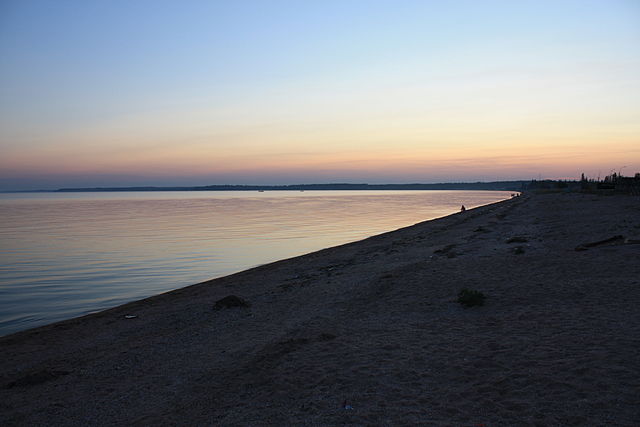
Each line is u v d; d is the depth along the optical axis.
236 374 7.59
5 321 14.44
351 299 12.83
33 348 11.05
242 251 31.41
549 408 5.29
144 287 19.64
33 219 66.31
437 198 173.12
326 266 20.86
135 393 7.43
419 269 15.91
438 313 10.45
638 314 8.62
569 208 45.88
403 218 63.91
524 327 8.57
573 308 9.53
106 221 61.50
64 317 14.84
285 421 5.66
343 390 6.46
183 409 6.48
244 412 6.08
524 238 22.94
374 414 5.61
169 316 13.16
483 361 6.99
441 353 7.59
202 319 12.38
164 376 8.12
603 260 14.47
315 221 59.16
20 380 8.45
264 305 13.45
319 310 11.98
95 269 24.22
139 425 6.14
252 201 150.75
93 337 11.66
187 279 21.45
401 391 6.24
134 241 37.34
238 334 10.48
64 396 7.60
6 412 7.11
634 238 18.50
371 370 7.11
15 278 21.70
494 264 15.63
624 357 6.45
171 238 39.56
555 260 15.20
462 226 36.94
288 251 31.41
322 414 5.75
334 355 7.98
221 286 18.11
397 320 10.17
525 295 11.07
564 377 6.03
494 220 40.56
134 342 10.76
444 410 5.55
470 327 9.02
